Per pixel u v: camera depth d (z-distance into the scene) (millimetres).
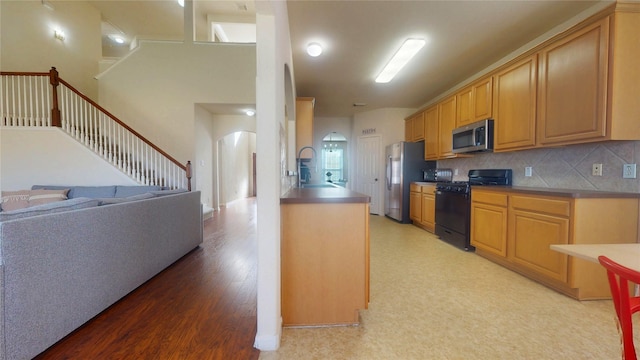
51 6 4949
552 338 1597
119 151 4504
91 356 1446
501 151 3066
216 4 5766
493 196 2912
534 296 2146
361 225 1783
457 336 1627
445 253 3295
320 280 1770
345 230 1775
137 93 5391
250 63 5520
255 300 2111
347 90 4730
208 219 5699
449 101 4117
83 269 1711
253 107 5855
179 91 5445
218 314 1899
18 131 4191
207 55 5477
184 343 1568
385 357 1445
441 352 1481
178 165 4773
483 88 3340
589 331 1666
